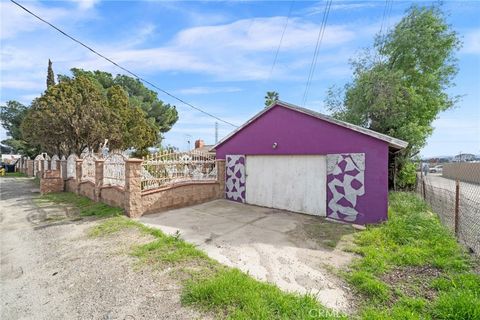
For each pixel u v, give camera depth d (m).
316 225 7.35
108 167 10.02
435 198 10.00
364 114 13.60
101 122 17.05
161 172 9.17
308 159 8.83
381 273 4.39
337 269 4.58
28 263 5.20
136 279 4.11
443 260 4.63
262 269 4.52
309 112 8.60
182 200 9.73
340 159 7.94
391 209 8.52
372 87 12.98
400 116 12.69
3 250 5.96
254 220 7.84
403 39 14.08
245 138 10.83
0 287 4.28
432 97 14.39
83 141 17.48
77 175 12.90
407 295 3.72
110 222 7.40
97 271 4.54
